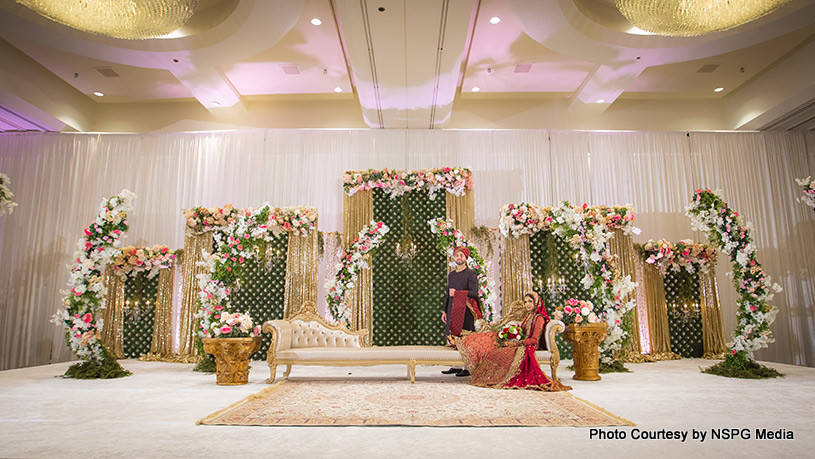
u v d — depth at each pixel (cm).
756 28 712
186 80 880
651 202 1023
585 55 791
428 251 837
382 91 891
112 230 657
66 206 1013
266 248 834
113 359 644
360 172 861
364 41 739
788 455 276
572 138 1044
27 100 899
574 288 803
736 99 1042
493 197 1015
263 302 827
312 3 734
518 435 311
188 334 828
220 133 1043
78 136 1041
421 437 306
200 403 431
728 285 977
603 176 1030
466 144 1037
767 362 862
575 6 695
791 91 887
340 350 561
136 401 442
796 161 1040
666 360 827
